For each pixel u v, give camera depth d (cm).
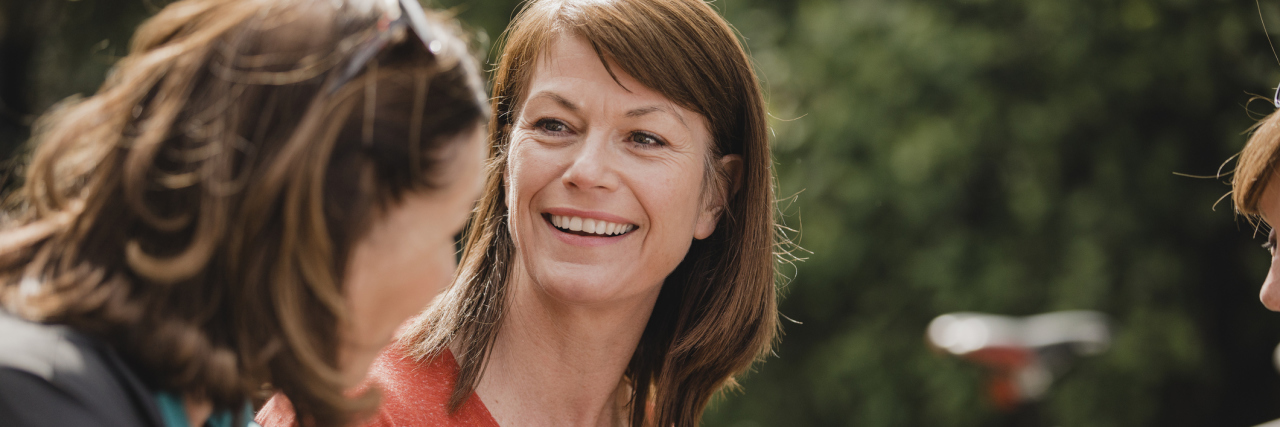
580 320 146
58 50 510
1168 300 535
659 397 165
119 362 84
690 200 145
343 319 88
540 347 149
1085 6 515
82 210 84
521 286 150
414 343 146
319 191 84
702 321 162
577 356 150
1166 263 523
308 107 84
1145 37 516
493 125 152
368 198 87
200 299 85
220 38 86
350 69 85
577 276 138
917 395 542
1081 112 520
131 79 86
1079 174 551
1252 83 521
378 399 99
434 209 92
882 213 541
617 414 166
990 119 516
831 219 528
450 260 100
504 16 488
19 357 78
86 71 491
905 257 547
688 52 140
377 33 87
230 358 86
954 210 550
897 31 523
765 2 570
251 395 92
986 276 525
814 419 584
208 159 83
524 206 140
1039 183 525
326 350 90
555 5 140
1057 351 369
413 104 88
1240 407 577
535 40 141
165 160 83
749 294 162
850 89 524
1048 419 517
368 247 90
